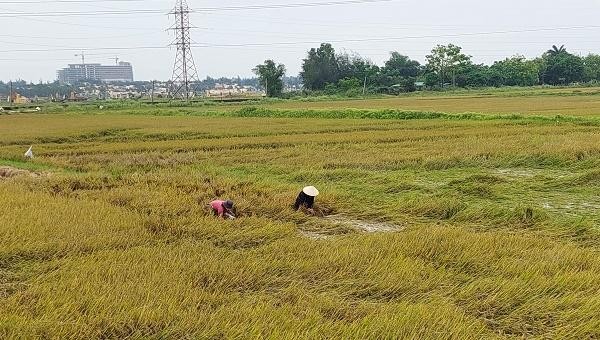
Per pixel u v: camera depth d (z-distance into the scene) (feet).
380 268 22.52
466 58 347.36
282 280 21.54
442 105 176.86
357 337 16.48
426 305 18.88
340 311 18.57
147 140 88.07
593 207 38.52
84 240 25.44
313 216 34.78
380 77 355.97
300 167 55.26
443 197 39.91
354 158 60.44
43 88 579.48
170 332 16.71
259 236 28.45
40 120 133.39
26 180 44.16
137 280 20.30
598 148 59.77
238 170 55.16
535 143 66.28
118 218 29.84
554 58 371.97
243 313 17.83
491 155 59.88
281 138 83.15
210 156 64.90
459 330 16.99
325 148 70.23
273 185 44.09
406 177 50.34
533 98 213.46
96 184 42.93
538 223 33.24
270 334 16.46
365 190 44.16
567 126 93.20
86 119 136.36
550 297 20.06
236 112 153.99
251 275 21.68
